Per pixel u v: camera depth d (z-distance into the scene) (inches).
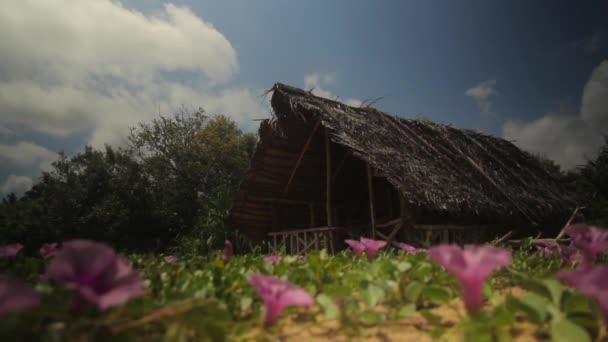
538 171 462.3
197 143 978.7
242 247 561.0
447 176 327.6
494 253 47.6
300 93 349.7
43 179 937.5
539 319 49.0
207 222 602.9
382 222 404.8
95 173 908.6
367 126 346.3
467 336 44.8
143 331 48.6
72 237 856.9
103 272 41.1
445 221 357.1
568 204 405.4
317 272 77.6
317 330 57.3
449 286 75.4
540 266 99.0
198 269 90.4
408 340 53.2
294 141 390.3
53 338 36.4
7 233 831.7
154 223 932.0
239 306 62.9
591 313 49.3
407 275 74.6
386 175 276.4
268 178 417.7
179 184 940.6
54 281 62.9
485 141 461.4
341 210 480.1
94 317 44.3
